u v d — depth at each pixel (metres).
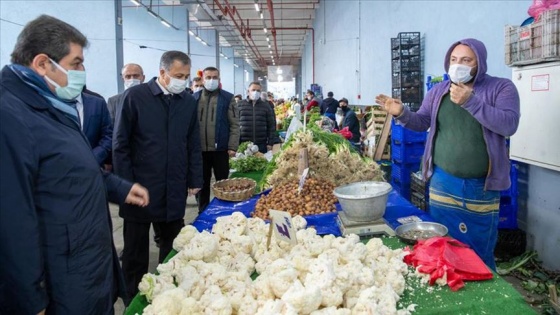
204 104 4.21
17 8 5.74
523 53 2.84
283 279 1.23
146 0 15.19
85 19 7.53
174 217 2.61
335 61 14.77
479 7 4.36
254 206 2.56
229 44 28.45
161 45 16.48
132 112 2.47
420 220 2.07
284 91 42.53
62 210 1.22
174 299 1.22
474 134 2.15
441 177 2.33
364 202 1.86
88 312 1.29
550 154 2.77
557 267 3.10
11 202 1.08
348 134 5.84
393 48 6.75
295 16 20.83
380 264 1.45
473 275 1.44
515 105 2.07
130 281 2.57
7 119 1.10
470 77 2.16
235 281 1.36
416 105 6.37
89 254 1.29
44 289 1.16
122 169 2.46
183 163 2.64
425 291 1.39
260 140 5.45
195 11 14.43
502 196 3.46
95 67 7.86
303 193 2.38
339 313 1.13
